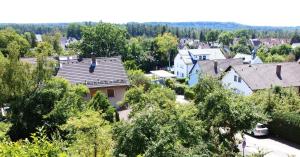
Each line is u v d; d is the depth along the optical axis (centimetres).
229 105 1498
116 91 3784
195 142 1195
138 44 8331
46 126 2089
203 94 1641
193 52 7469
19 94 2219
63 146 1266
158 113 1137
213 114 1508
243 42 13062
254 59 6806
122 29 7850
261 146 2558
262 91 3114
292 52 9219
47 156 888
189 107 1512
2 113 2561
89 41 7544
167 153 985
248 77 4125
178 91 5131
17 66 2248
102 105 2619
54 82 2316
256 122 1520
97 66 3938
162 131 1032
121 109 3472
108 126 1569
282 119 2733
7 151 859
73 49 9031
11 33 7531
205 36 16638
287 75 4250
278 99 2941
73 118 1720
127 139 1066
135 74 4328
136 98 2638
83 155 1330
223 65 5353
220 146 1355
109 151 1273
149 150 984
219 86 1639
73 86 2938
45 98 2178
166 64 8600
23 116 2142
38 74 2273
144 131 1057
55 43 9706
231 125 1512
